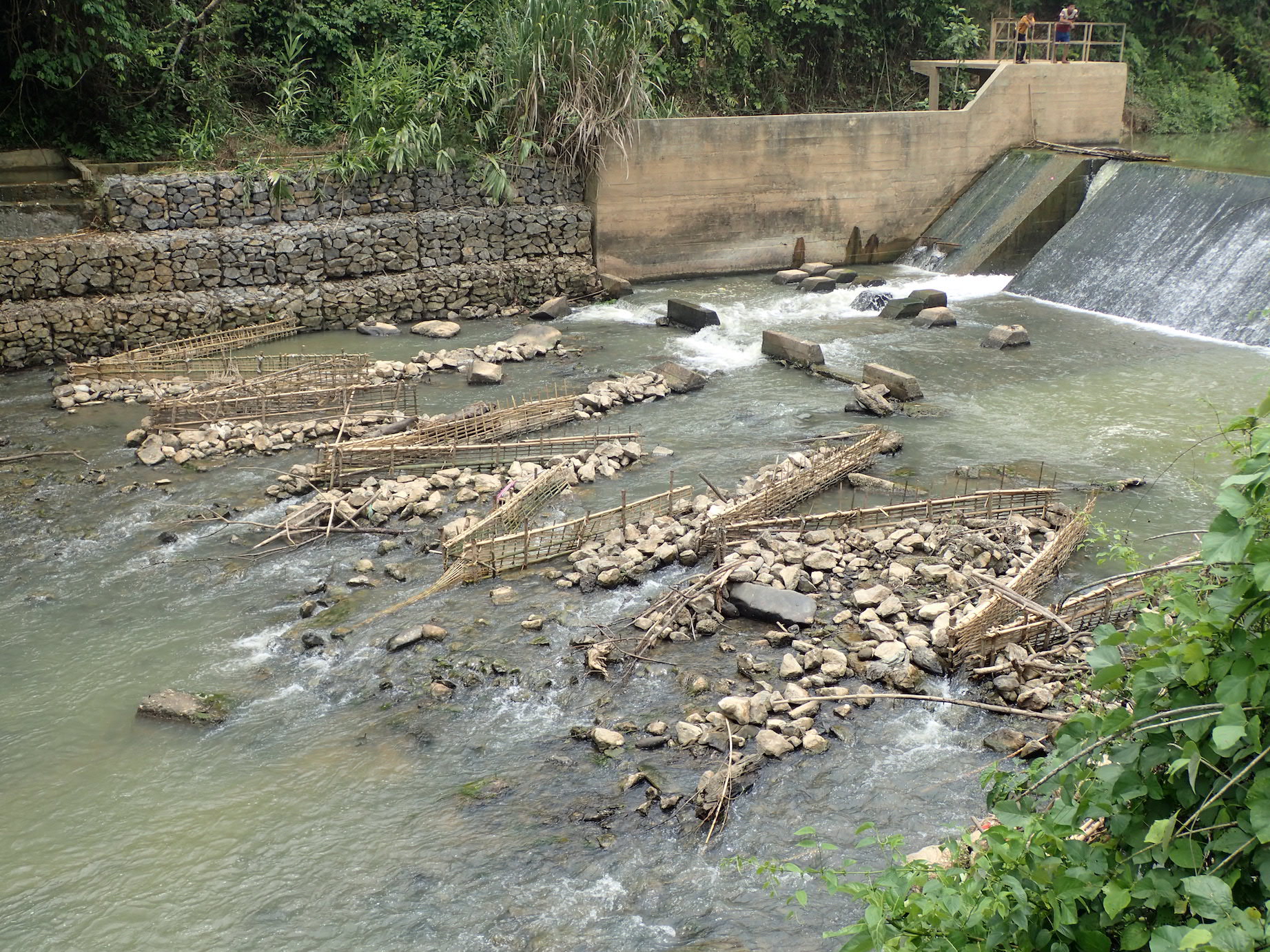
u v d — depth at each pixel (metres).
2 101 28.31
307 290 26.83
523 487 16.91
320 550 15.66
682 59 37.19
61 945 9.04
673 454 19.03
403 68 28.84
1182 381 22.39
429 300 28.22
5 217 24.77
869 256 33.81
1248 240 25.94
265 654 13.13
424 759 11.24
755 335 26.22
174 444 19.17
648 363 24.19
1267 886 4.19
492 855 9.91
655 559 14.70
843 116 32.03
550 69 28.53
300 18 31.23
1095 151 32.66
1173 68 50.69
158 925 9.23
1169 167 29.33
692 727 11.33
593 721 11.70
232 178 26.27
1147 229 28.56
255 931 9.15
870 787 10.60
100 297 24.81
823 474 17.30
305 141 30.59
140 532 16.22
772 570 14.23
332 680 12.56
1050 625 12.51
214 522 16.50
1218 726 4.18
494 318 28.50
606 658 12.63
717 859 9.78
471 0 32.97
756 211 32.09
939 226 34.12
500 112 29.33
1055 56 38.38
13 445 19.39
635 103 29.58
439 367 23.72
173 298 25.30
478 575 14.62
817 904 9.18
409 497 16.91
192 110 29.75
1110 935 4.82
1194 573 6.33
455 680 12.41
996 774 5.73
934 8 40.41
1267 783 4.18
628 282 30.61
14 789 10.88
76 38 27.17
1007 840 5.04
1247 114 50.75
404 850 10.00
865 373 22.19
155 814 10.52
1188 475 17.84
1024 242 31.38
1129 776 4.66
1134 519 16.19
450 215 28.31
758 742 11.13
